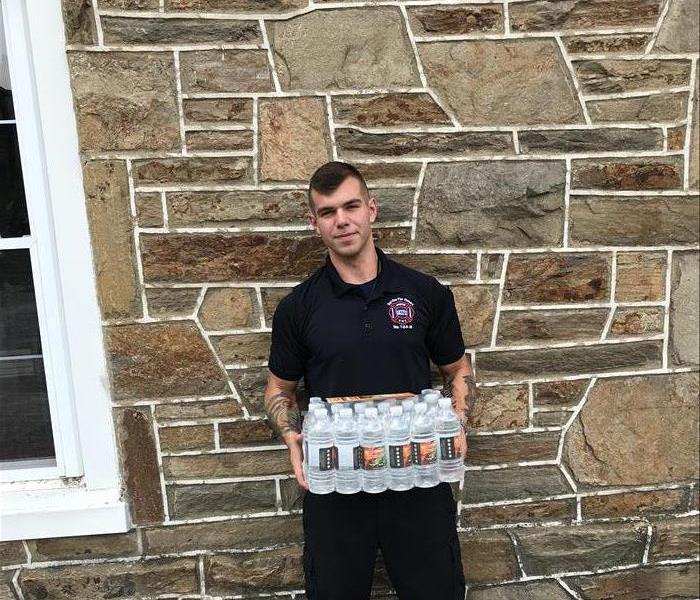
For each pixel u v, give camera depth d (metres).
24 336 2.43
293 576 2.48
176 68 2.21
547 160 2.34
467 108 2.29
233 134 2.26
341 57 2.25
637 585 2.55
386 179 2.32
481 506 2.52
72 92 2.20
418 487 2.04
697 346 2.46
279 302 2.22
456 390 2.18
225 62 2.22
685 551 2.54
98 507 2.38
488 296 2.40
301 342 2.09
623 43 2.29
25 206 2.36
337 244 1.99
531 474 2.51
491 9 2.25
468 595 2.54
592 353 2.45
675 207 2.38
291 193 2.30
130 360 2.35
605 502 2.54
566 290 2.41
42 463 2.50
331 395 2.04
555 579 2.54
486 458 2.50
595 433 2.50
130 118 2.21
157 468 2.42
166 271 2.31
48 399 2.45
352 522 2.06
